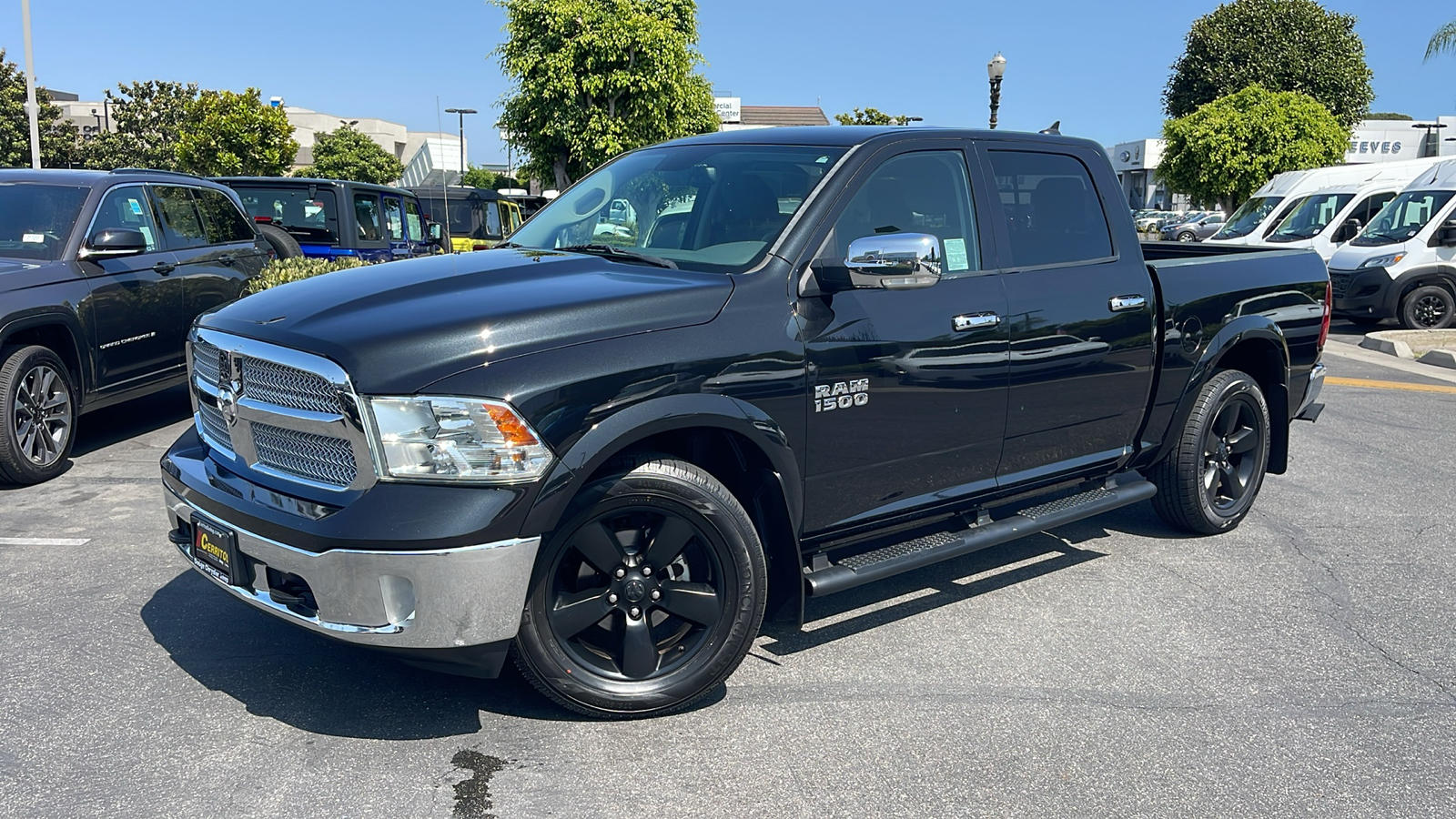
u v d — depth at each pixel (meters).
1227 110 32.28
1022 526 4.18
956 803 2.97
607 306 3.20
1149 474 5.23
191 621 4.11
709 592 3.37
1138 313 4.62
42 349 6.03
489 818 2.84
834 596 4.57
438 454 2.90
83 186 6.82
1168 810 2.96
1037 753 3.25
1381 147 50.66
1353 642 4.14
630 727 3.34
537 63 20.73
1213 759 3.24
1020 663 3.89
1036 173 4.44
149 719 3.34
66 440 6.27
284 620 3.09
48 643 3.89
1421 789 3.10
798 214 3.67
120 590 4.42
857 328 3.65
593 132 20.61
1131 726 3.43
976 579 4.80
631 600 3.28
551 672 3.21
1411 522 5.71
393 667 3.74
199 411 3.63
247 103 31.06
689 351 3.25
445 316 3.06
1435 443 7.60
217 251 7.86
